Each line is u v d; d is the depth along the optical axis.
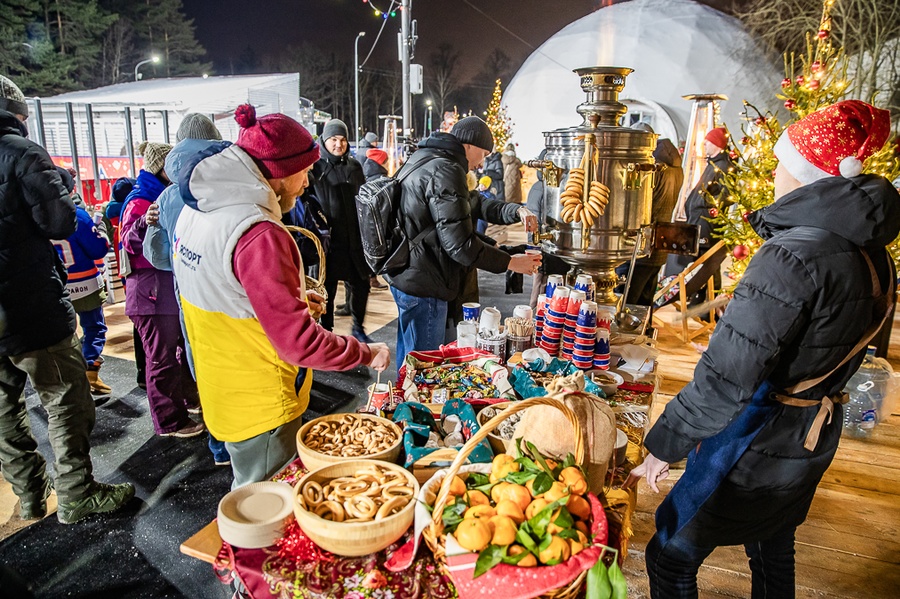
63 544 2.26
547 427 1.26
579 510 1.09
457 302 2.85
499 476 1.16
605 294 2.60
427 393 1.83
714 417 1.23
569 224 2.41
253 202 1.36
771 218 1.28
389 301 5.82
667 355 4.19
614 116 2.37
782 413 1.30
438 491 1.13
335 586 1.08
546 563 0.98
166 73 30.69
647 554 1.58
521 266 2.64
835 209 1.17
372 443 1.36
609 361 2.09
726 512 1.39
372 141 8.08
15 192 1.98
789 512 1.44
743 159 4.02
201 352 1.47
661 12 14.88
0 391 2.22
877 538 2.32
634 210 2.35
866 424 3.05
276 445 1.53
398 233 2.60
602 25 15.30
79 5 24.33
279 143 1.40
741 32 14.45
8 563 2.15
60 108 10.15
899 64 13.01
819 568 2.16
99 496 2.42
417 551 1.13
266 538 1.15
